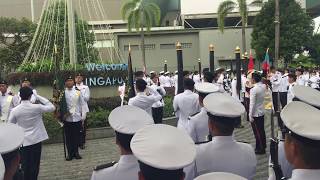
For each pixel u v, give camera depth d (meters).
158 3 55.53
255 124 9.80
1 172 2.41
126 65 17.67
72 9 18.84
